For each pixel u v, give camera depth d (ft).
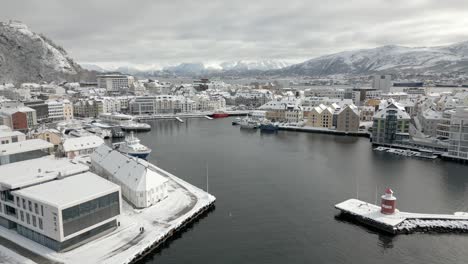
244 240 284.00
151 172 346.95
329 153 588.91
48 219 250.16
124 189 353.92
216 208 347.97
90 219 263.70
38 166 350.23
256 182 428.15
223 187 410.11
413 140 617.62
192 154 577.84
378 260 255.29
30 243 264.31
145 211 324.19
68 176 327.67
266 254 262.67
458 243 277.85
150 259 257.34
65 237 248.52
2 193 282.97
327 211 339.16
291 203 359.87
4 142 498.28
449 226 297.53
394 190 395.75
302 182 427.33
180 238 288.30
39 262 237.86
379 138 647.56
